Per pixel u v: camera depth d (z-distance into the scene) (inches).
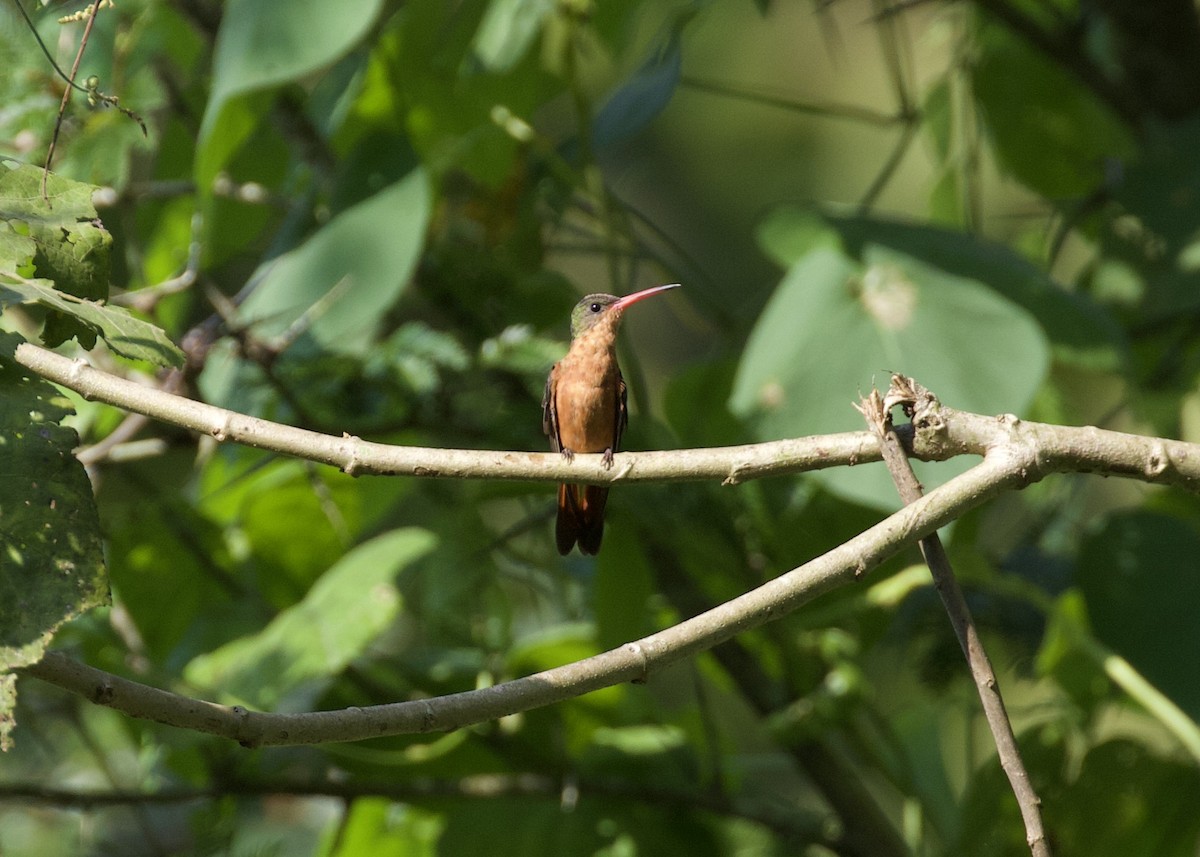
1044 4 487.2
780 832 388.8
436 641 426.3
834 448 236.4
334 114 398.9
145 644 408.5
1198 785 361.7
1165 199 421.4
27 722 381.4
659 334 853.8
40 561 170.6
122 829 458.0
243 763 364.5
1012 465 225.8
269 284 366.9
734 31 821.2
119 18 361.4
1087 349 359.9
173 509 409.1
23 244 192.7
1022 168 534.9
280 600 425.7
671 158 868.6
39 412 180.1
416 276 422.9
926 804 406.9
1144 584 363.3
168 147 450.3
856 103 852.6
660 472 231.5
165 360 189.2
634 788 384.8
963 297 347.6
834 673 377.7
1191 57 476.7
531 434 405.4
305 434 217.5
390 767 374.6
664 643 202.4
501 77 415.2
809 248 378.3
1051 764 371.6
